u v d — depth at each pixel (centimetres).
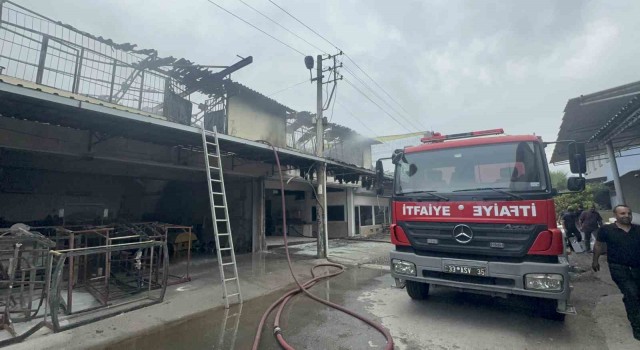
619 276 386
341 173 1255
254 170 1096
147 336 407
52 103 442
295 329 432
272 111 1286
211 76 959
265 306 534
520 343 376
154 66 843
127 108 761
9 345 364
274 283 679
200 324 450
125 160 740
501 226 394
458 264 409
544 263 370
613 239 395
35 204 1021
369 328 433
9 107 471
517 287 376
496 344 375
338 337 405
